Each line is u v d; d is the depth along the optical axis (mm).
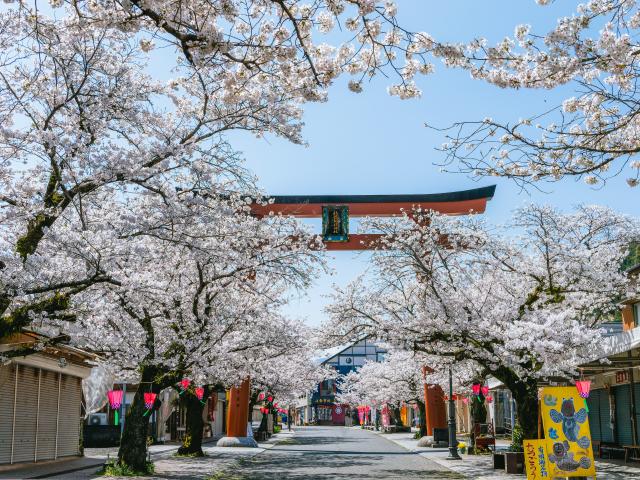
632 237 21938
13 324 11477
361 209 32312
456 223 21609
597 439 28938
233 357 23719
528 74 7641
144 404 19938
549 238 19844
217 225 17219
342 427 101375
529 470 15312
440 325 20203
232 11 6949
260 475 20672
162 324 21328
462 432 56281
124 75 13586
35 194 12844
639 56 7523
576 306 21109
